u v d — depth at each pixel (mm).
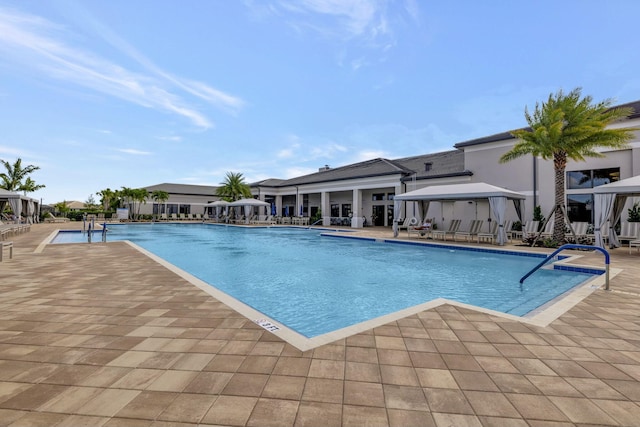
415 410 2088
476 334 3385
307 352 2934
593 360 2822
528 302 5684
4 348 2986
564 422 1982
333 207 32094
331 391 2297
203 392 2264
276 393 2258
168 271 6844
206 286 5477
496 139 17531
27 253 9617
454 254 11578
